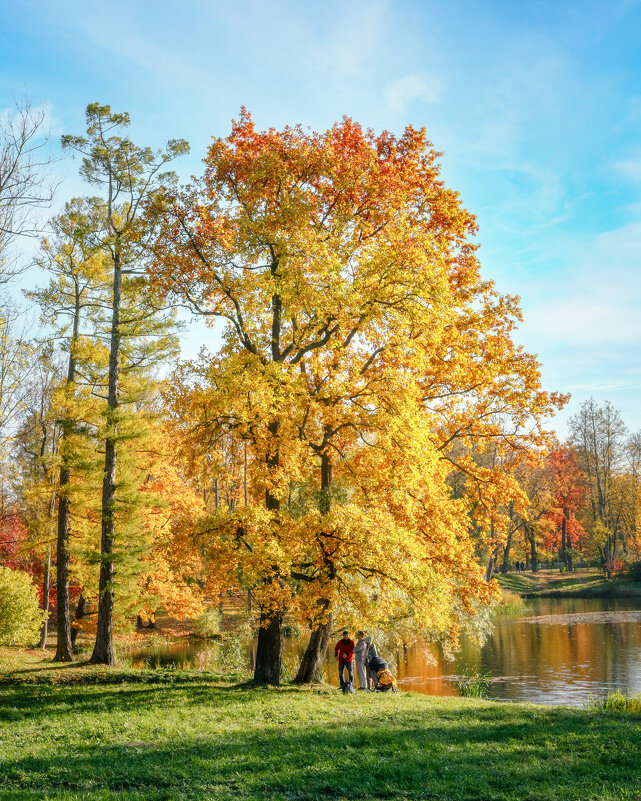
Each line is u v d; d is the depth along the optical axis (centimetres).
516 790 705
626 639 3178
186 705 1305
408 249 1480
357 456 1700
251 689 1546
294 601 1388
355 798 696
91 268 2252
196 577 3569
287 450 1480
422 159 1903
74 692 1509
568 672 2392
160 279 1658
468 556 1850
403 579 1404
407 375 1516
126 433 2045
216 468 1614
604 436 6869
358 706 1308
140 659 2866
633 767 802
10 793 688
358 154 1655
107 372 2294
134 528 2411
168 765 816
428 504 1723
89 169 2041
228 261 1672
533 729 1045
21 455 2950
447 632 1980
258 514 1357
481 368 1908
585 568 7344
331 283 1435
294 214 1513
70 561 2430
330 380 1598
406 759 841
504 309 1958
